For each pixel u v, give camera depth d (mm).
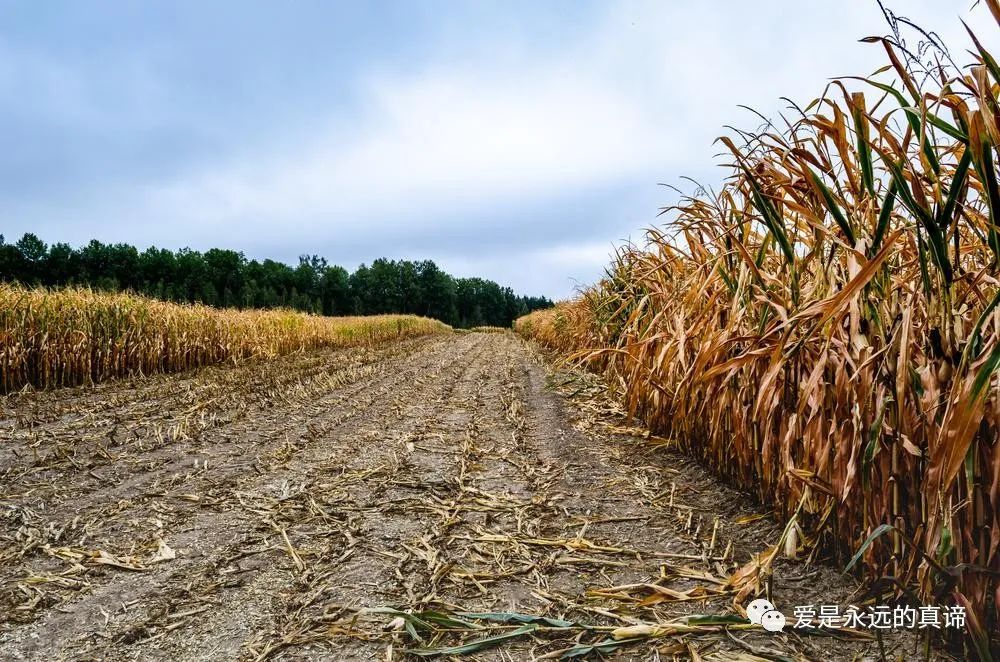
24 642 1571
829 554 1925
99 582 1930
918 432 1438
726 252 2424
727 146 1972
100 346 7629
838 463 1674
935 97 1245
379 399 6023
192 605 1763
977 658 1318
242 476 3156
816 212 1973
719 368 2094
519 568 1978
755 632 1509
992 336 1235
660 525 2324
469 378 7953
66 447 3787
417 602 1746
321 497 2781
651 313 3896
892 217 1612
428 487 2916
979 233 1344
